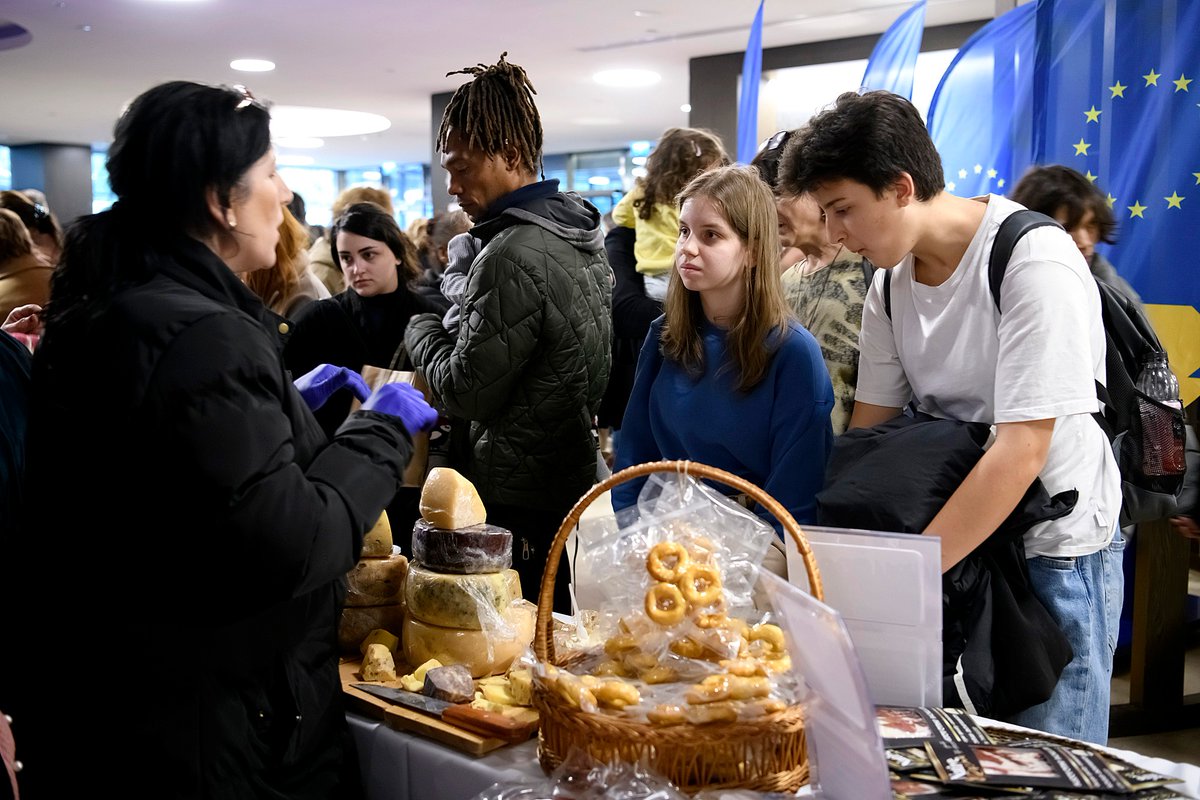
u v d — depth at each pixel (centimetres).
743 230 180
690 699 110
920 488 146
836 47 666
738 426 187
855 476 152
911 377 172
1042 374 142
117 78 827
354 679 155
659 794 104
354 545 124
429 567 155
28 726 124
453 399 213
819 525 153
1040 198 264
